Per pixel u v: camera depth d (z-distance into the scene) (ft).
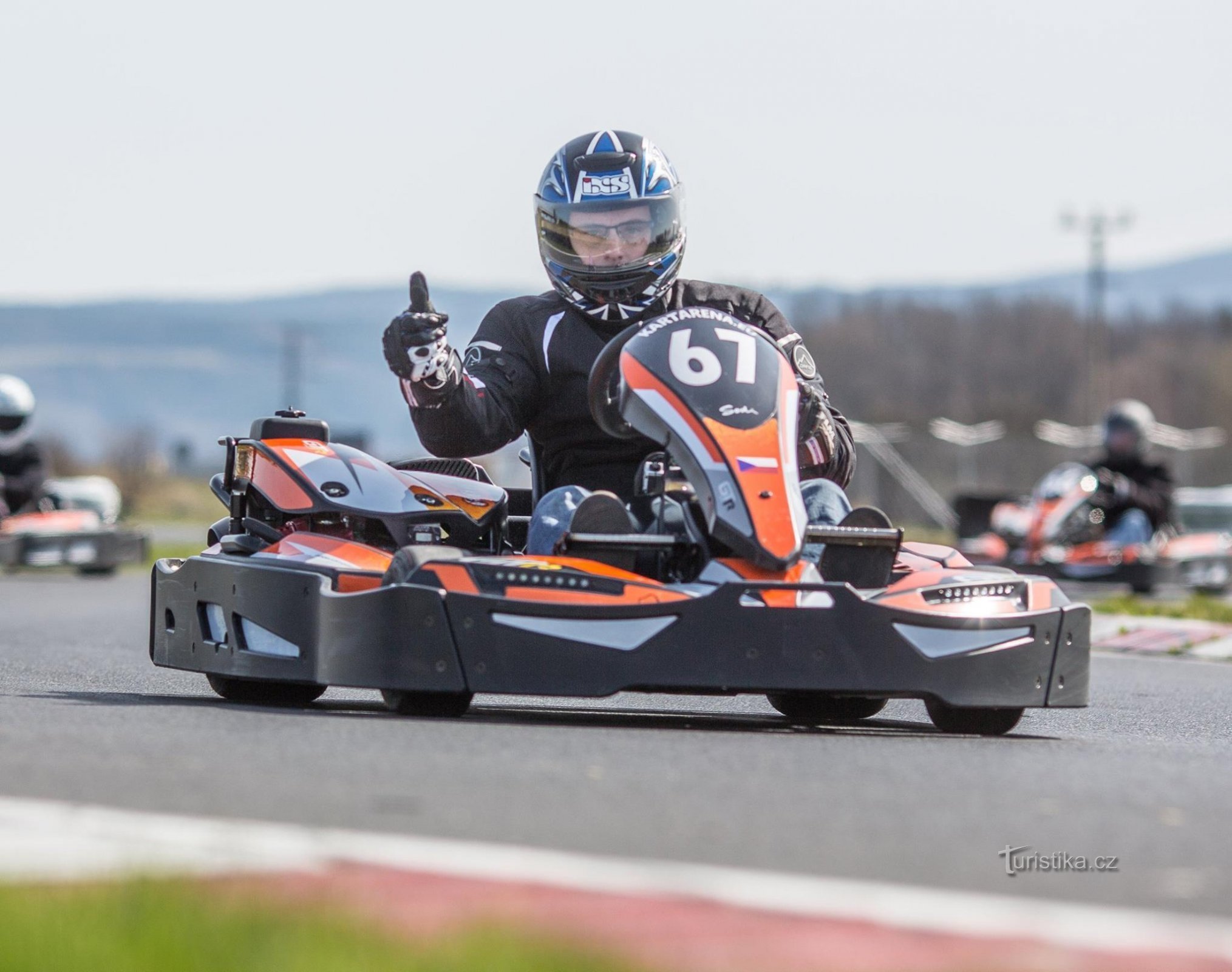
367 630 70.95
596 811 47.93
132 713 69.87
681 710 89.04
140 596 204.13
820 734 71.51
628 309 86.53
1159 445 602.85
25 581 240.94
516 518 86.33
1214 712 92.89
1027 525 254.27
